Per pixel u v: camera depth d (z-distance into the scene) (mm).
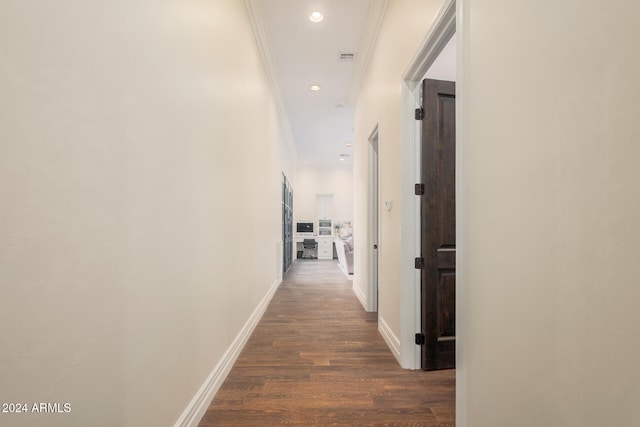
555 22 847
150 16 1177
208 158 1812
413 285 2258
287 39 3500
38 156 708
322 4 2941
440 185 2223
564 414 817
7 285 644
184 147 1488
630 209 658
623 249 671
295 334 3021
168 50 1325
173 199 1376
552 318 856
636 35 647
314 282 6020
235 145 2426
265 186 3969
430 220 2205
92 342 875
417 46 1929
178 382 1428
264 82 3826
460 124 1324
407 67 2131
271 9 3006
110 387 952
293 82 4555
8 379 648
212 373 1880
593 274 739
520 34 982
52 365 745
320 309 3984
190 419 1535
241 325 2652
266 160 4027
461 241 1316
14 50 654
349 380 2080
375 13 2955
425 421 1644
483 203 1179
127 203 1035
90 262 866
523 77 968
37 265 707
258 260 3467
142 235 1128
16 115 659
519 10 987
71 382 799
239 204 2574
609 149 700
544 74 885
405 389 1962
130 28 1047
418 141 2266
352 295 4828
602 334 718
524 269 961
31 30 690
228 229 2244
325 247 10562
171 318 1359
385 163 2814
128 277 1044
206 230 1784
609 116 700
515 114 1004
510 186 1027
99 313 903
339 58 3891
